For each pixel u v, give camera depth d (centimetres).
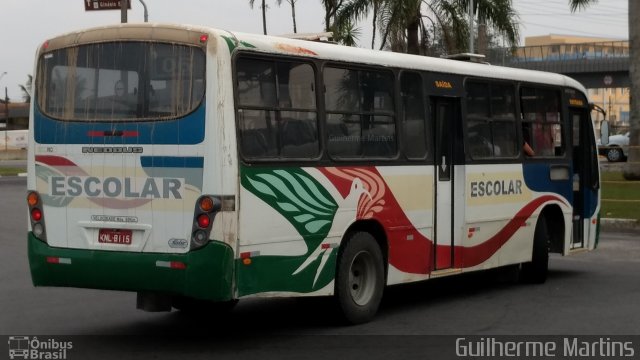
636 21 2811
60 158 911
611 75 6462
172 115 857
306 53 939
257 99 880
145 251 863
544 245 1315
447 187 1142
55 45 928
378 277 1026
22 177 4175
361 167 999
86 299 1165
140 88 877
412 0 2500
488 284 1320
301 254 920
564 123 1380
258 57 882
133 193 871
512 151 1266
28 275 1353
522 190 1276
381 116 1038
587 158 1444
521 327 986
